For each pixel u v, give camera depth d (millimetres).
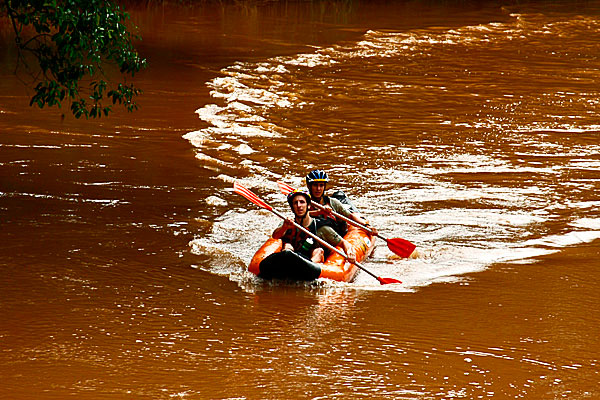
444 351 17719
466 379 16297
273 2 103375
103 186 30875
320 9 98625
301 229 22828
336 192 26172
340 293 21547
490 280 22594
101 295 20812
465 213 28844
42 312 19531
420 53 68812
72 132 39062
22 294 20656
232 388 15727
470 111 47344
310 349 17734
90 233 25656
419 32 80312
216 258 24016
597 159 37281
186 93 49812
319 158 36656
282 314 19875
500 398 15461
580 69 62781
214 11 93438
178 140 38781
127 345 17750
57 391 15445
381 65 62531
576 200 30719
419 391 15766
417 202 30188
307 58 64250
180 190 30922
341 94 51469
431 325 19266
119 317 19391
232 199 30062
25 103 44438
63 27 27406
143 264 23266
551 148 39156
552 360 17297
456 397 15500
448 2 108500
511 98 51219
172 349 17594
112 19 28531
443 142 40031
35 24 28531
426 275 23125
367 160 36469
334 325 19172
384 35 77812
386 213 28750
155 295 20969
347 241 24234
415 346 17969
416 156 37312
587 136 41781
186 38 72438
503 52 70688
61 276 22031
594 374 16625
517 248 25375
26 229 25719
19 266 22656
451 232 26828
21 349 17359
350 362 17047
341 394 15547
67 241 24844
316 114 45812
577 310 20312
